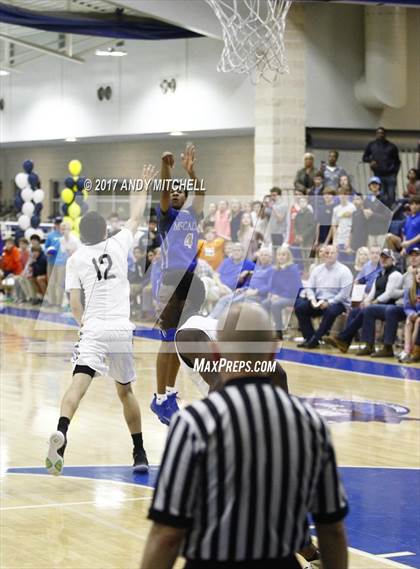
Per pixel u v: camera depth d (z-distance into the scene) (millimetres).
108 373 8273
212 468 3148
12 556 6352
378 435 10242
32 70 30109
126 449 9492
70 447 9594
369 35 22016
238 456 3152
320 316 16969
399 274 16016
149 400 12062
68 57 27156
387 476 8570
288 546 3223
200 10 20844
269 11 17125
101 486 8125
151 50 26000
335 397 12438
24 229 26641
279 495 3184
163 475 3180
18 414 11328
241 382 3348
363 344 17469
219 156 26609
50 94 29500
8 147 34344
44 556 6355
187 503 3145
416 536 6879
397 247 16828
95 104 27922
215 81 24188
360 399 12305
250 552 3170
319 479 3311
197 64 24688
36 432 10312
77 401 7973
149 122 26203
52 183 32844
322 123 22094
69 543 6633
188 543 3199
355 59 22375
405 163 22672
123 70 26969
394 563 6266
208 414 3188
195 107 24750
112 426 10594
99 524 7070
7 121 31188
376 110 22656
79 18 22406
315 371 14516
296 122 21781
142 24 22938
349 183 18422
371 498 7871
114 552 6445
